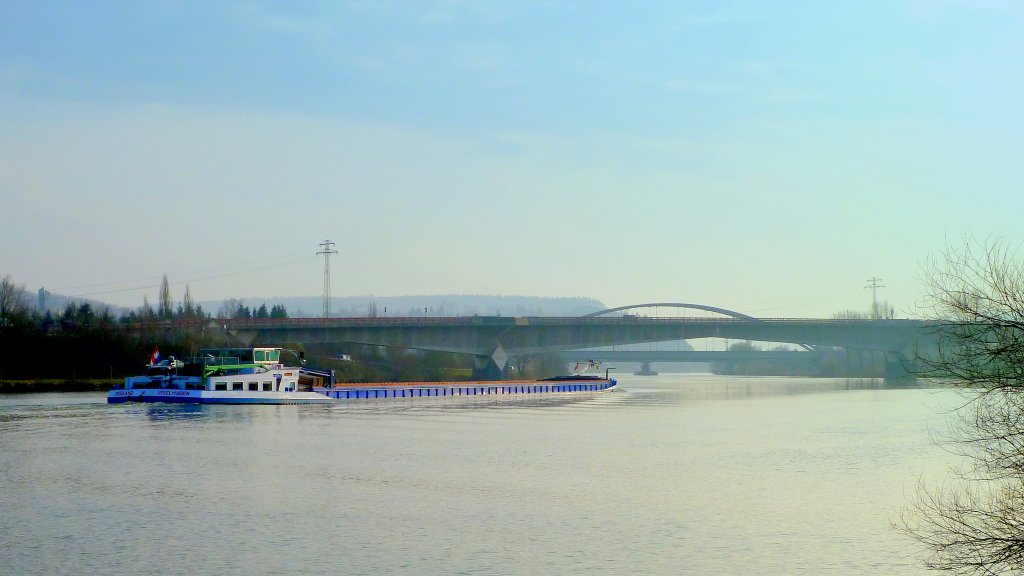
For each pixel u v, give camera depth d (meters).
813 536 50.72
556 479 67.75
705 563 45.50
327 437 92.25
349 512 55.78
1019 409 34.62
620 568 44.72
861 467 74.06
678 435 98.00
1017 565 37.28
